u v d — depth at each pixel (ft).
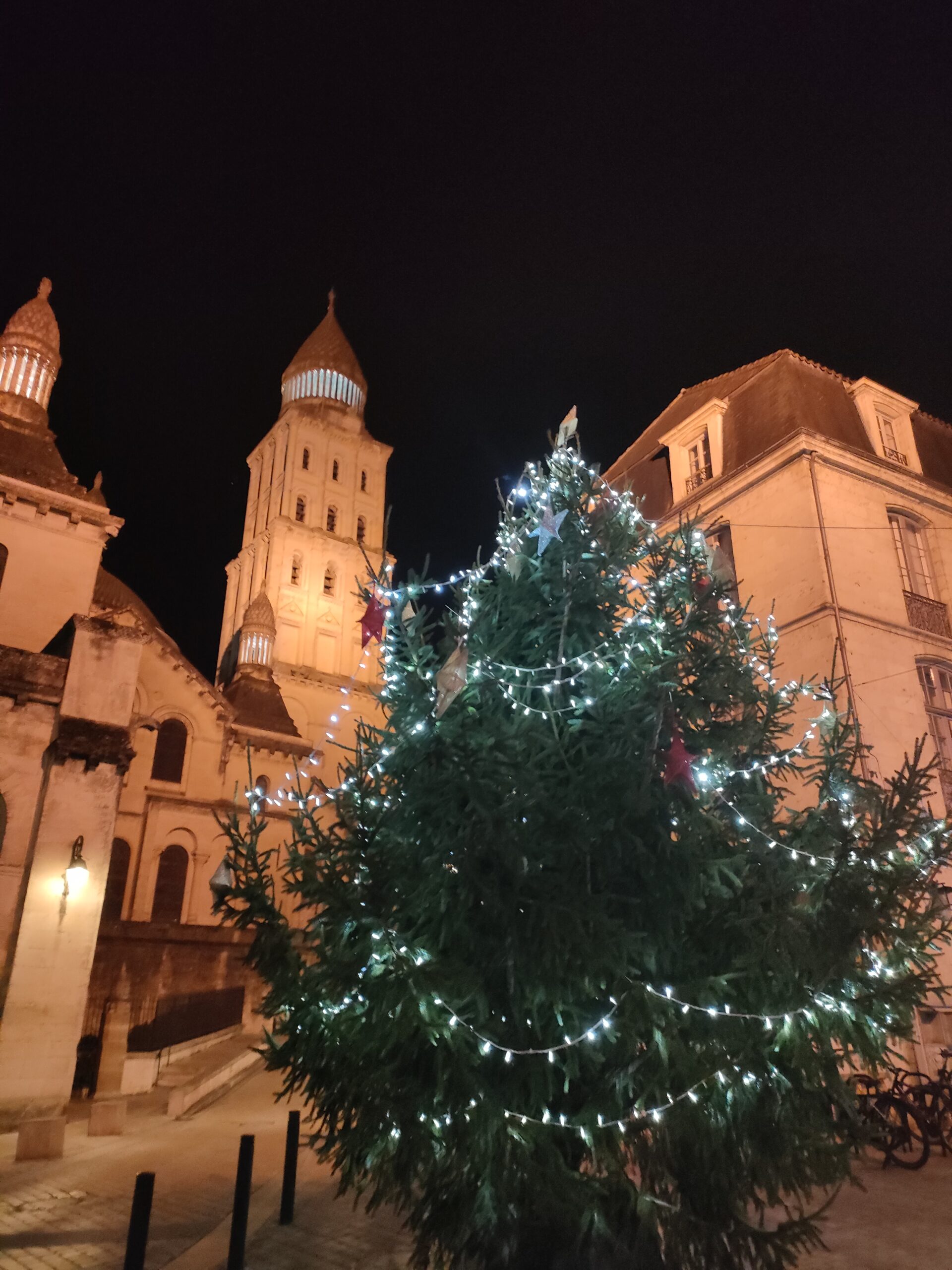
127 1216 27.84
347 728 169.89
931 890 20.47
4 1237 25.70
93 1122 41.86
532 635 21.62
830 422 64.59
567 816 18.25
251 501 218.59
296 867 19.47
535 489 23.18
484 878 17.87
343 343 228.43
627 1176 17.12
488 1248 17.34
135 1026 64.64
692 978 18.51
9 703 51.67
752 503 62.90
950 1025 46.88
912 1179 31.04
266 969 18.74
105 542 82.43
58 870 48.60
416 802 18.86
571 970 16.96
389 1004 16.10
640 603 23.16
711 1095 16.78
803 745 22.57
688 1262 17.16
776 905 18.85
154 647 108.27
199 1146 39.42
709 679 20.70
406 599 20.76
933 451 70.49
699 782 19.31
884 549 59.93
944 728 57.41
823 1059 18.01
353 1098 17.13
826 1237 24.12
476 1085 16.14
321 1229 25.76
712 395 74.84
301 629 184.03
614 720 19.80
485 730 19.12
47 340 94.22
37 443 88.53
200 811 104.73
